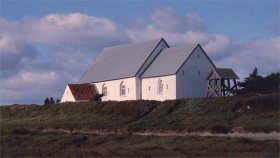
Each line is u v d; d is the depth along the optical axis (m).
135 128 117.81
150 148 79.12
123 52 175.12
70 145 87.62
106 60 179.12
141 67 158.12
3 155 70.50
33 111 155.88
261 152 72.75
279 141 80.25
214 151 73.94
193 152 72.69
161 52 162.00
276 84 141.00
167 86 149.38
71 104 152.00
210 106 124.75
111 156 69.06
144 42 169.88
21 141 91.06
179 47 157.62
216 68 145.50
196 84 150.62
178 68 147.75
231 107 121.00
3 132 104.12
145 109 133.88
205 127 107.88
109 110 140.25
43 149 76.56
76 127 125.75
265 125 104.44
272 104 117.06
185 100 132.00
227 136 90.06
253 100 119.00
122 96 161.50
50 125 133.38
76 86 169.00
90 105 146.50
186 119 122.19
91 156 69.06
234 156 68.00
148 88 155.25
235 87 145.00
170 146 81.00
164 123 122.19
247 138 83.06
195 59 151.50
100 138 90.56
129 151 73.75
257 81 142.12
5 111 160.12
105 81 167.62
